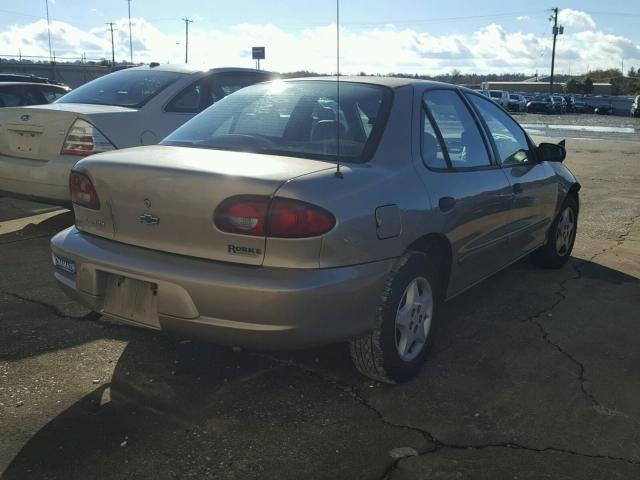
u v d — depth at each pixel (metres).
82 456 2.57
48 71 51.12
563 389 3.22
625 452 2.67
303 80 3.85
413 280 3.16
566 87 105.69
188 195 2.73
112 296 3.01
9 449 2.60
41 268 5.04
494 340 3.84
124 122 5.68
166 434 2.74
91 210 3.10
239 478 2.46
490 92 52.59
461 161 3.74
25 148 5.70
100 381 3.21
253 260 2.65
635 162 13.66
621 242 6.39
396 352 3.12
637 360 3.59
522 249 4.64
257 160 2.91
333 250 2.68
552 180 4.94
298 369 3.39
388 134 3.24
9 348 3.54
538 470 2.53
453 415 2.95
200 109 6.41
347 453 2.63
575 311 4.36
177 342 3.69
